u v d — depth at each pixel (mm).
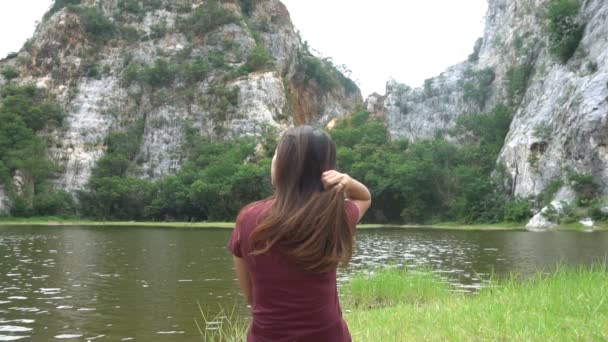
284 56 162250
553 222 66625
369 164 95250
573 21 86875
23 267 24922
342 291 14938
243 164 106125
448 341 6652
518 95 107500
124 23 145375
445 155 92500
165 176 122312
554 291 9266
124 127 130375
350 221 3135
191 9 148375
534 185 79750
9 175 106688
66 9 138625
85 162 120938
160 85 135500
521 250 32062
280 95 135000
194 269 23875
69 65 133500
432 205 88125
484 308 8570
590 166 70812
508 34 123875
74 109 128250
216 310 14320
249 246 3080
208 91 132875
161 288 18281
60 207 108875
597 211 64750
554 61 93188
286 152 3182
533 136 81438
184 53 140000
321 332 3031
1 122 113250
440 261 26016
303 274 3000
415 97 136375
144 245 39156
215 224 87125
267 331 3053
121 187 107312
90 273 22531
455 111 129125
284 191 3135
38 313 14055
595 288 8953
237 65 139000
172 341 10977
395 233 55219
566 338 6199
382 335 7676
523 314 7770
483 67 130500
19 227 75562
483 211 82438
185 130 128250
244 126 126688
